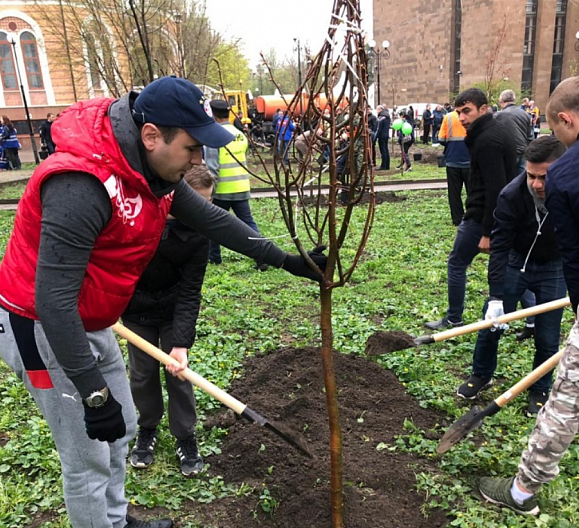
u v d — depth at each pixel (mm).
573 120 2389
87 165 1750
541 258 3494
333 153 2049
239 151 6598
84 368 1854
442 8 47469
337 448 2486
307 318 5422
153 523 2670
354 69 1930
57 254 1744
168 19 10445
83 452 2178
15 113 29016
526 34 42344
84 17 12391
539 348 3637
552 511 2758
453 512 2730
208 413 3711
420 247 7887
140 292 2904
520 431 3408
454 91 48281
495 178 4367
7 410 3822
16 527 2750
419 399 3811
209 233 2463
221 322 5301
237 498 2906
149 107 1800
